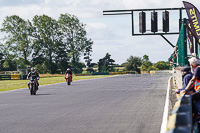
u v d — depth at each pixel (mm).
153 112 15820
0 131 11680
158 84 41625
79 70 163125
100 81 57812
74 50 148500
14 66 142375
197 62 9500
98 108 17984
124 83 47375
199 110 8852
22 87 44844
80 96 26406
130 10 37312
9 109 18609
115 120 13680
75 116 15086
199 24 22516
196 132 8453
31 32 143375
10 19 140875
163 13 37094
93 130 11523
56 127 12266
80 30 149750
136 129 11562
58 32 147375
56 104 20625
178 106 6195
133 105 19000
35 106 19797
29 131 11562
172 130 4188
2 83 61531
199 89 9469
